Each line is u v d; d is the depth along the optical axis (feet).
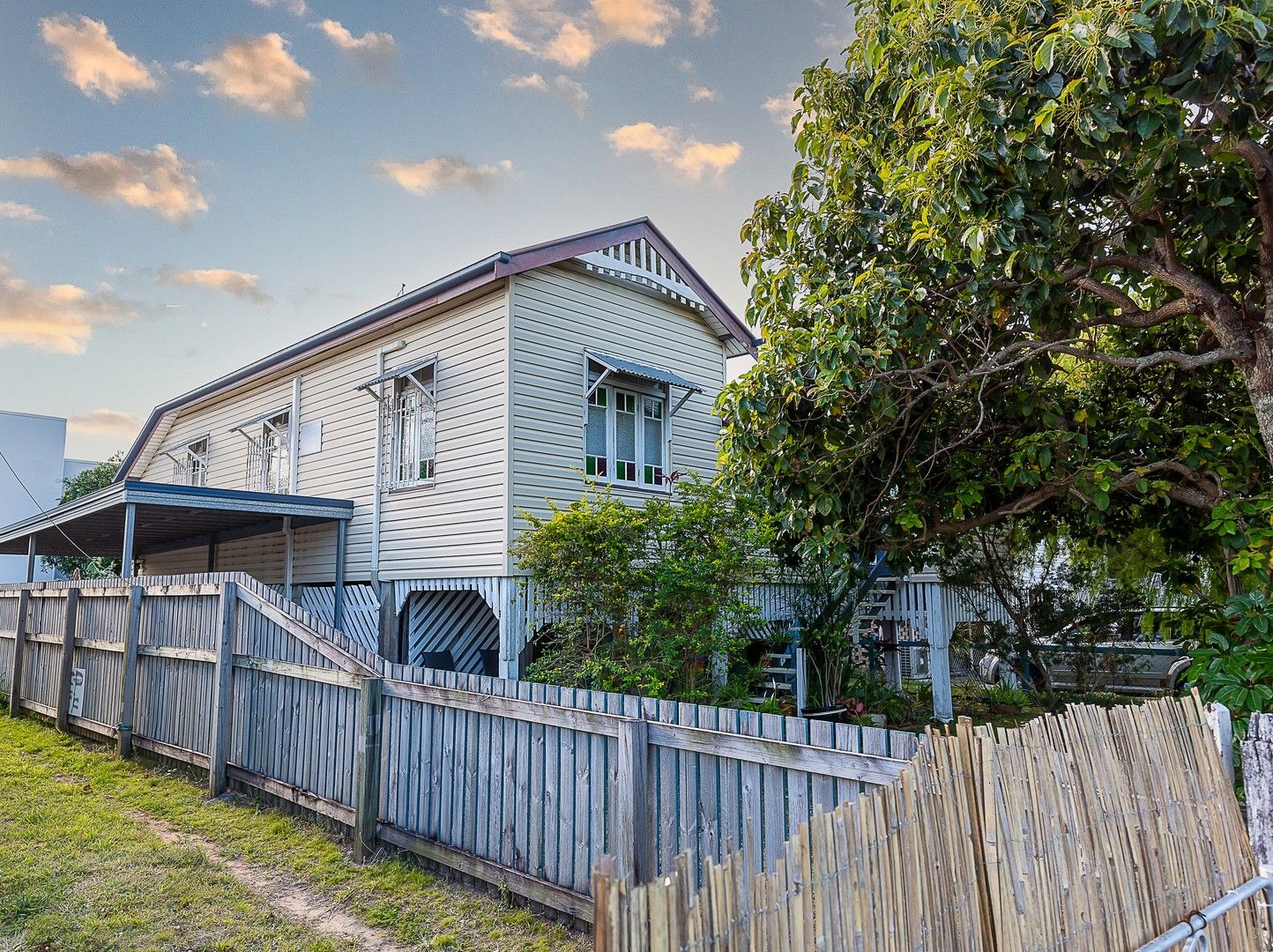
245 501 33.99
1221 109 12.83
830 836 5.93
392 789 16.10
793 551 24.17
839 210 19.52
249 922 12.94
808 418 18.44
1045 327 17.22
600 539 26.48
